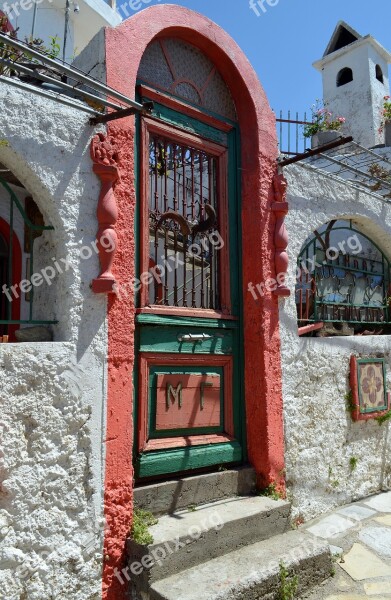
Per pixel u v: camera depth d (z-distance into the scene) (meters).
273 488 4.19
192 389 4.09
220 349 4.34
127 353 3.44
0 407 2.78
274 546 3.60
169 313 3.93
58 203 3.18
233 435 4.35
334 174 5.77
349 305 5.68
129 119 3.66
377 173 6.60
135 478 3.60
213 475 3.99
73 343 3.14
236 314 4.52
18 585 2.77
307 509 4.55
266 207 4.59
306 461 4.60
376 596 3.40
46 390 2.98
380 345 5.63
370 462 5.34
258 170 4.60
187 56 4.51
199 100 4.56
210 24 4.52
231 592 2.97
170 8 4.20
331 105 9.94
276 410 4.37
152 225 4.28
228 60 4.62
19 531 2.81
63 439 3.04
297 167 5.00
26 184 3.19
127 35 3.78
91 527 3.12
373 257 6.55
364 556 3.93
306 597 3.40
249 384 4.41
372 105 9.39
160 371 3.91
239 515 3.63
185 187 4.62
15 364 2.86
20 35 7.01
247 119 4.73
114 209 3.41
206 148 4.52
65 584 2.96
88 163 3.37
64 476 3.02
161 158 4.25
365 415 5.23
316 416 4.78
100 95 3.58
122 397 3.37
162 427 3.83
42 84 3.59
